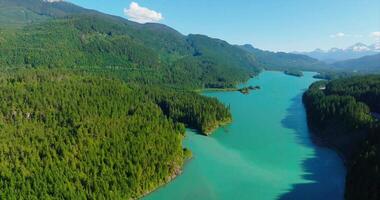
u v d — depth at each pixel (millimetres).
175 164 159250
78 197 118875
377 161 132125
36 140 143250
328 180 154875
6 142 139000
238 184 150375
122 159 142625
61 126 164375
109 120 176125
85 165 134000
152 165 146125
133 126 174750
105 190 124875
